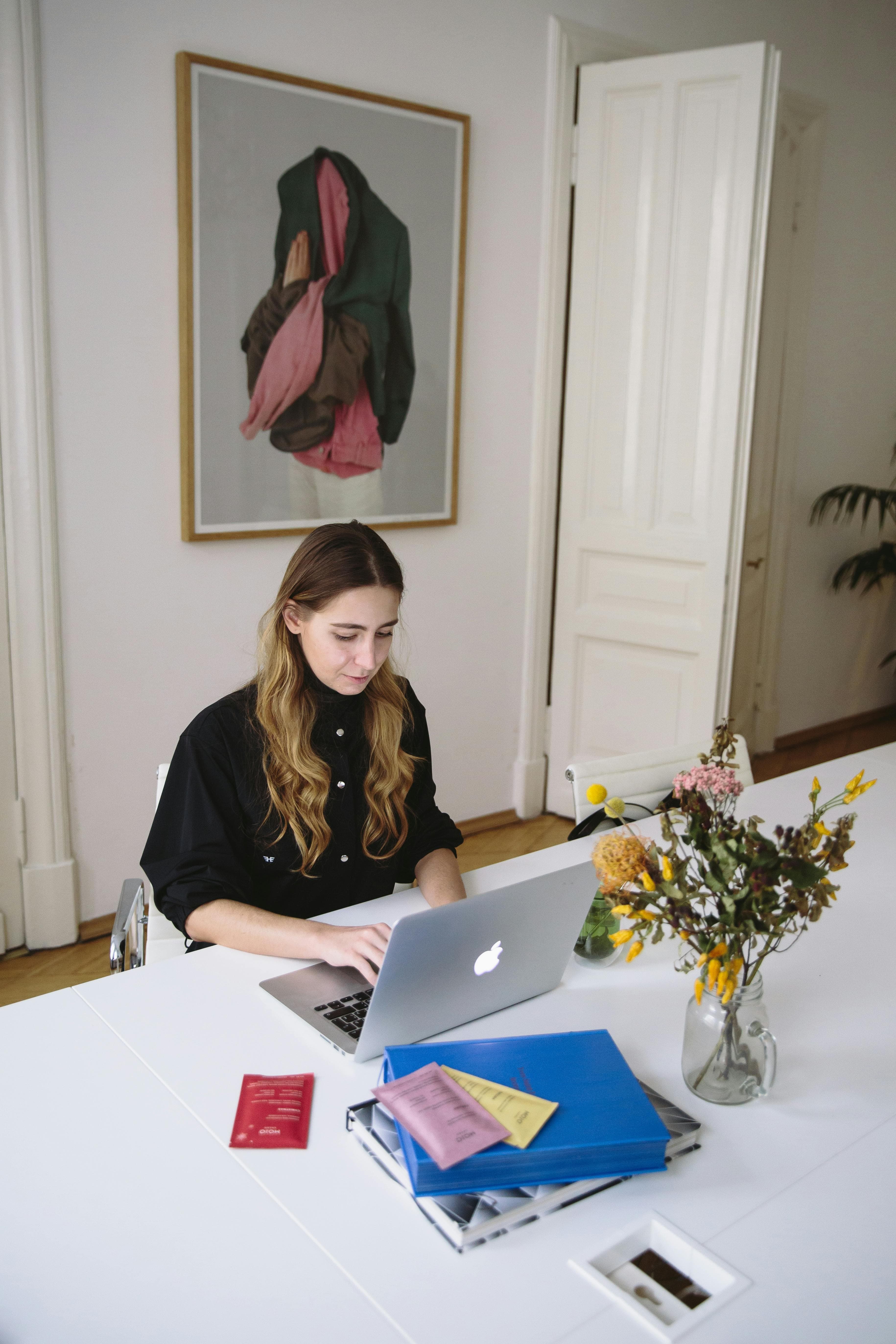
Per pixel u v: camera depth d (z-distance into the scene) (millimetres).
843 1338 855
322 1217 967
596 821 1954
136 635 2855
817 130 4203
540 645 3820
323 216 2969
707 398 3371
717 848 1061
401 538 3395
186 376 2787
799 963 1488
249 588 3061
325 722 1609
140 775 2934
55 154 2498
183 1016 1289
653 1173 1037
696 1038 1158
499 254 3430
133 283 2684
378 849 1705
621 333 3490
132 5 2549
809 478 4707
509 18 3277
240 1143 1057
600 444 3600
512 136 3379
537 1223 966
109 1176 1009
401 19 3043
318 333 3025
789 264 4223
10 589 2615
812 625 4980
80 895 2877
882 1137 1117
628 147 3375
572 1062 1117
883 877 1786
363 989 1352
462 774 3752
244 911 1459
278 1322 850
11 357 2502
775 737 4941
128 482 2770
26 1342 823
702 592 3484
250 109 2775
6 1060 1188
